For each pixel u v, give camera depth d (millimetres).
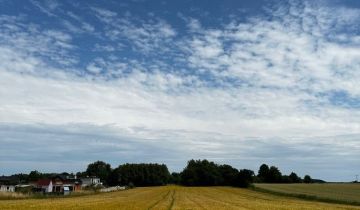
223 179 187750
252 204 66625
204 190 141000
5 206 52500
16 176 152500
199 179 191375
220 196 98688
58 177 142625
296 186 164250
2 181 135625
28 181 149750
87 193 107188
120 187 157375
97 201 68812
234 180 180500
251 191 134750
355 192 120125
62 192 102562
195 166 198375
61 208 50531
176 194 107812
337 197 95250
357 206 69562
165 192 122688
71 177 167500
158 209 50719
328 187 153125
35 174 176375
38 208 49875
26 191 100188
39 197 81562
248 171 175875
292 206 63031
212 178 188375
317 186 162375
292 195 104375
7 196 76688
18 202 62625
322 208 59812
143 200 74188
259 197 96625
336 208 60562
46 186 129875
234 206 60688
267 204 67375
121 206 55406
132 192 122875
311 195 101375
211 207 57312
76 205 56469
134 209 50250
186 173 196250
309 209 57219
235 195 105750
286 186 164875
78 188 138875
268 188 147125
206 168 191750
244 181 174250
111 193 114500
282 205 65312
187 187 175250
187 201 73250
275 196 103188
